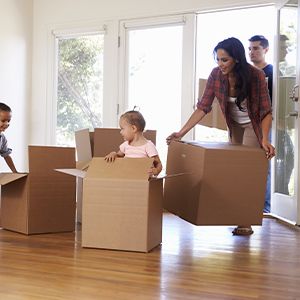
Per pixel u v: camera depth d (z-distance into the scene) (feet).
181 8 13.26
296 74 10.67
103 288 5.54
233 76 8.95
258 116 9.05
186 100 13.37
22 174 8.89
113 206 7.68
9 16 14.42
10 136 14.62
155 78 13.96
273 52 12.09
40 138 15.51
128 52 14.24
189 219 8.34
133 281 5.87
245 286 5.73
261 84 9.00
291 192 11.30
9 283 5.71
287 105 11.69
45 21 15.31
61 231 9.34
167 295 5.31
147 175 7.57
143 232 7.53
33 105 15.56
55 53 15.31
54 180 9.23
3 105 9.86
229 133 9.81
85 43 14.97
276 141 11.87
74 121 15.26
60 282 5.77
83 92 15.10
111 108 14.49
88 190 7.80
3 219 9.57
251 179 8.25
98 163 7.97
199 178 8.02
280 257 7.36
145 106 14.11
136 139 8.60
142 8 13.82
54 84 15.37
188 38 13.28
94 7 14.55
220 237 9.00
